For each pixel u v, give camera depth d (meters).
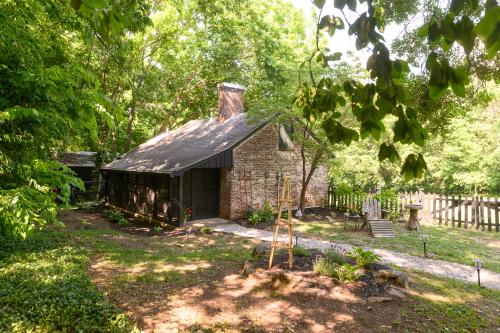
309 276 6.84
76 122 5.29
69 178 4.70
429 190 23.11
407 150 11.11
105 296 6.31
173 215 14.93
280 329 5.30
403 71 1.76
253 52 22.34
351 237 12.71
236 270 8.06
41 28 9.29
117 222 15.27
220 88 18.98
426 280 7.92
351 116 13.46
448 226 15.34
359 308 5.96
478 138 18.83
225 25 20.86
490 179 18.73
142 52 20.73
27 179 4.59
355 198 17.95
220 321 5.52
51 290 5.96
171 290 6.77
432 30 1.52
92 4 1.82
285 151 17.69
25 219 3.82
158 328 5.26
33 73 5.01
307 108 2.56
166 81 23.56
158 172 14.19
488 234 13.66
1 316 5.05
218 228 13.95
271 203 17.05
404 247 11.27
